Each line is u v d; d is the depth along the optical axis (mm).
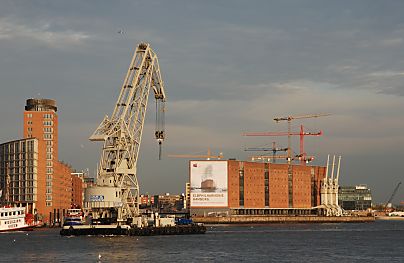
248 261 156875
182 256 165250
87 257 161000
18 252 178500
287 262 155625
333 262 156125
